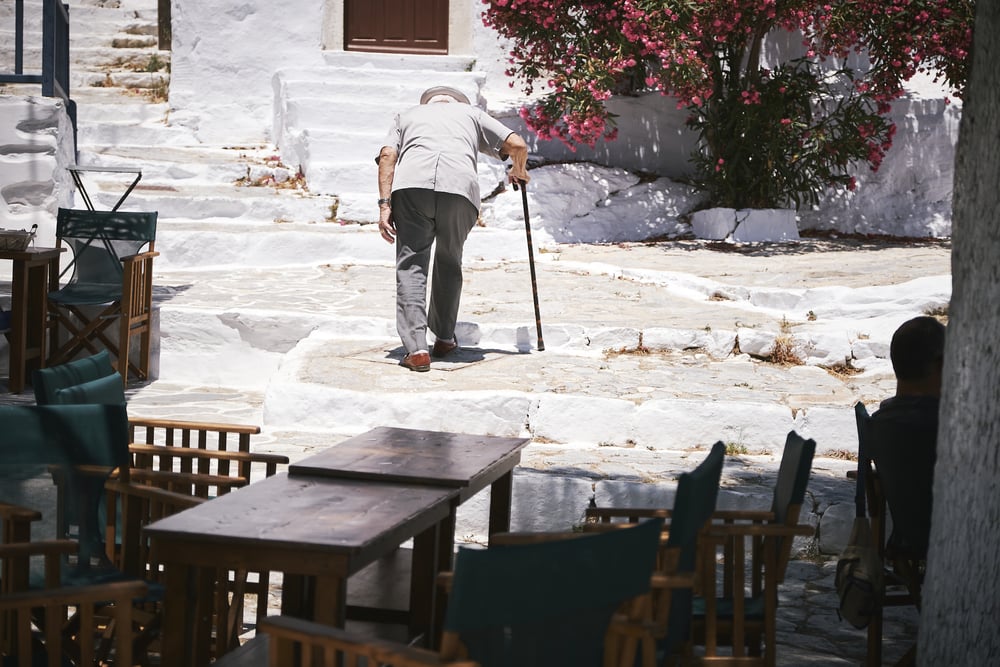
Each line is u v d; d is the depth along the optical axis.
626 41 12.52
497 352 8.01
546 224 13.05
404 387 6.96
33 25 14.66
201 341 8.58
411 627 3.82
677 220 13.69
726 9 12.16
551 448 6.55
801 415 6.71
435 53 15.10
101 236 8.34
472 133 7.34
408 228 7.27
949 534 3.04
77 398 4.09
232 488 4.33
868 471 4.21
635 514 3.87
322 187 12.54
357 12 15.00
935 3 12.62
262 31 14.48
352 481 3.74
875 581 3.90
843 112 13.26
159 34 15.71
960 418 3.01
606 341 8.25
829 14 12.55
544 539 3.26
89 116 14.26
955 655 3.02
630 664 2.61
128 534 3.86
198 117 14.38
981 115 2.94
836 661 4.24
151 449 4.29
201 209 11.82
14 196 10.47
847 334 8.20
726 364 7.97
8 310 8.53
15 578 3.25
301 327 8.52
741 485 5.89
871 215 14.29
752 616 3.56
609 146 14.21
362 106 13.27
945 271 10.66
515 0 12.38
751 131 13.05
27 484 3.71
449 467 3.92
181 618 3.06
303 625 2.61
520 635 2.47
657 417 6.69
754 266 11.17
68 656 3.61
